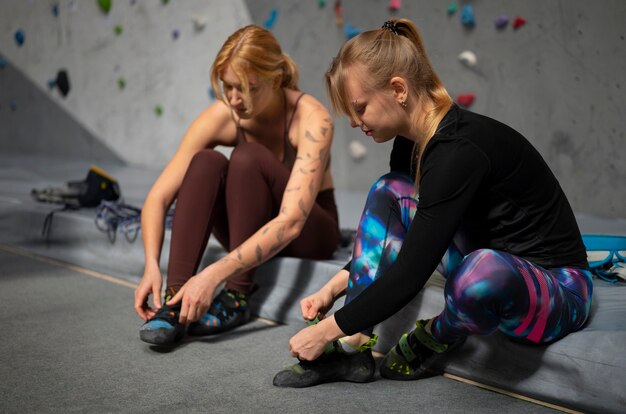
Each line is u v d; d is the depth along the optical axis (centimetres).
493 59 409
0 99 795
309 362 167
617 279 196
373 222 166
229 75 192
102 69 681
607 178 370
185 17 597
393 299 143
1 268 286
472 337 166
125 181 507
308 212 199
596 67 368
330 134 209
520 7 394
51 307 232
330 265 212
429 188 140
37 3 735
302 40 509
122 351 190
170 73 619
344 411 151
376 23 462
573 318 152
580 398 147
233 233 202
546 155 393
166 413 150
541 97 391
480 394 161
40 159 682
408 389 165
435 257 140
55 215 301
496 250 146
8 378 170
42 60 742
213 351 191
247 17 551
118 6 654
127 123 664
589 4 366
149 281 197
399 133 152
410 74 145
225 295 209
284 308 219
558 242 153
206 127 221
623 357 142
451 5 423
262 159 203
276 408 153
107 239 279
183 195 201
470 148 140
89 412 151
